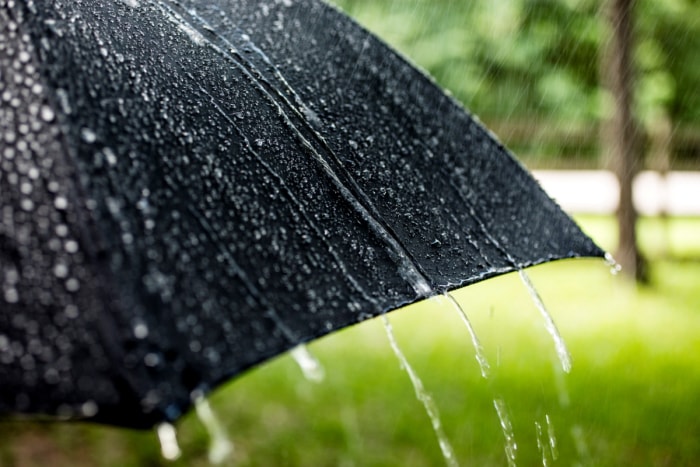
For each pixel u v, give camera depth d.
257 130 1.01
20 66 0.82
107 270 0.68
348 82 1.30
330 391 3.95
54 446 3.44
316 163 1.03
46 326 0.65
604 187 8.16
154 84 0.94
